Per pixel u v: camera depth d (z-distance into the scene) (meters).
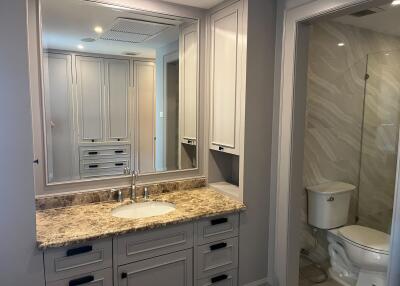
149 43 2.30
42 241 1.51
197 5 2.34
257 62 2.15
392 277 1.69
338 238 2.57
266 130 2.26
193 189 2.51
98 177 2.17
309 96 2.61
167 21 2.32
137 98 2.30
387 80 3.06
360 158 3.01
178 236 1.91
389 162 3.20
